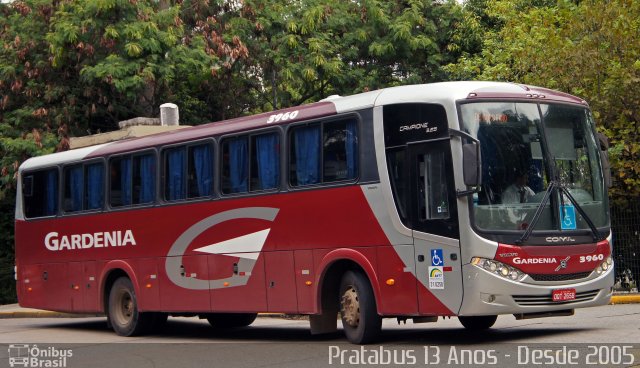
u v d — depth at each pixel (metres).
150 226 19.55
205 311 18.12
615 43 22.59
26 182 23.47
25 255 23.38
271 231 16.58
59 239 22.25
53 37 29.28
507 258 13.52
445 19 33.50
